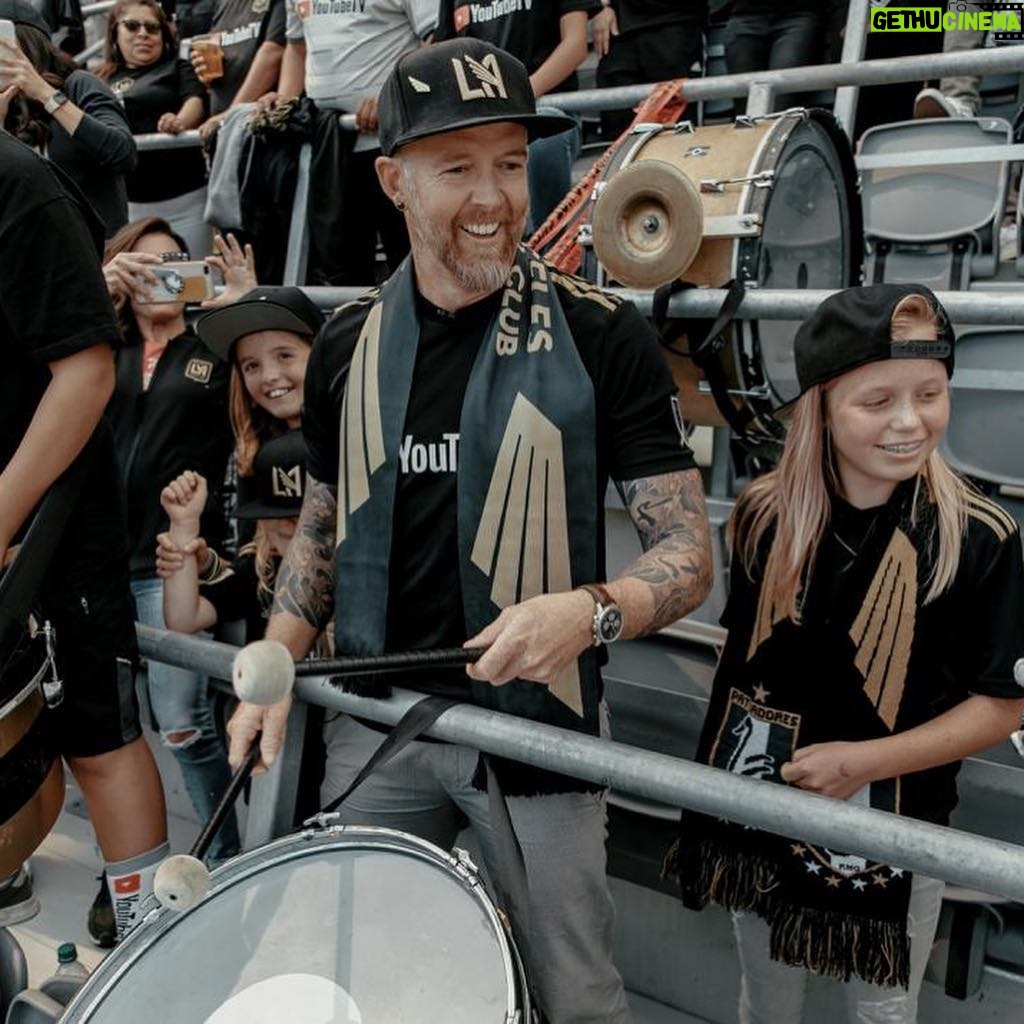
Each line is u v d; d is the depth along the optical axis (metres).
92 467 1.54
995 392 2.17
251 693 1.10
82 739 1.60
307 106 2.86
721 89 2.23
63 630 1.55
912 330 1.30
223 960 1.24
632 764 1.16
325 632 1.81
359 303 1.49
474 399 1.35
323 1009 1.16
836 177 2.01
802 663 1.44
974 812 1.74
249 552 2.20
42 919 2.33
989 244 2.72
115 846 1.66
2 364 1.42
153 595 2.42
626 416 1.36
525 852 1.40
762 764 1.47
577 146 2.66
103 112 2.85
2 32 2.09
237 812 2.50
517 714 1.35
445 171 1.29
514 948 1.12
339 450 1.48
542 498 1.33
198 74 3.67
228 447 2.52
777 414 1.56
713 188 1.77
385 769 1.52
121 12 3.72
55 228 1.36
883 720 1.40
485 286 1.32
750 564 1.50
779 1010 1.61
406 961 1.17
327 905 1.27
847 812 1.04
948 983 1.71
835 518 1.41
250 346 2.02
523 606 1.19
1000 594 1.34
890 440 1.31
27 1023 1.56
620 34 3.37
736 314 1.68
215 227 3.22
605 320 1.36
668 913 1.96
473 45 1.30
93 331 1.39
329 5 2.79
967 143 2.74
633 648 2.18
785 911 1.45
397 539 1.42
